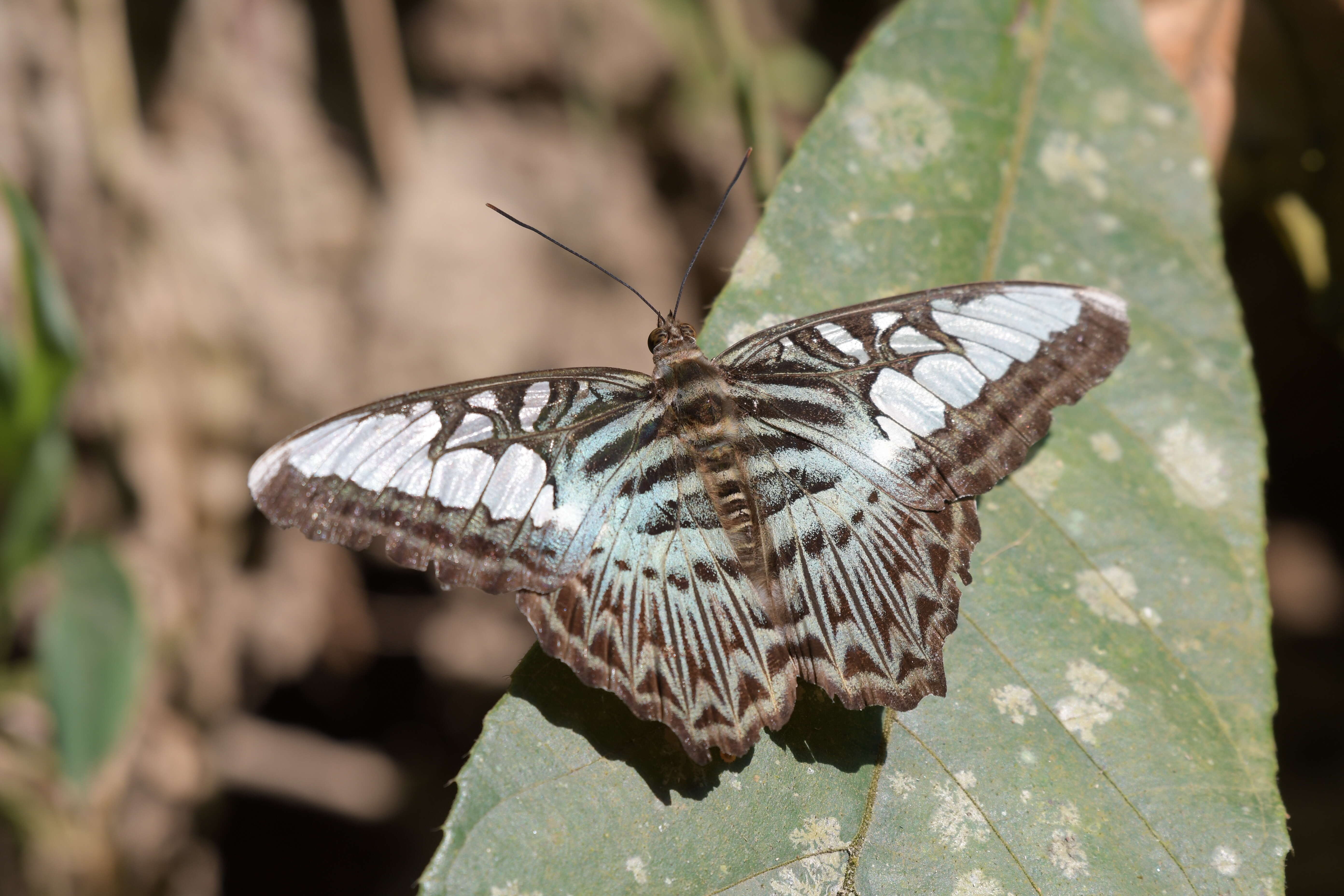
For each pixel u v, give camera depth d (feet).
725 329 1.34
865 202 1.36
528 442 1.32
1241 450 1.34
